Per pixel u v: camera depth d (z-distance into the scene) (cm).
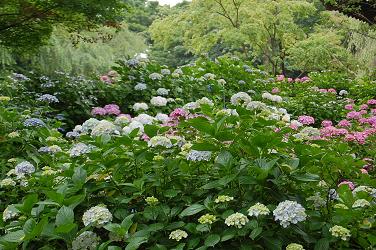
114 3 629
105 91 616
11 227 183
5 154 325
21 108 468
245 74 781
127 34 1592
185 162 204
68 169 209
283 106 646
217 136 198
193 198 200
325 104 668
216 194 196
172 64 1928
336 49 1285
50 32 696
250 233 171
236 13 1397
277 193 187
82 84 612
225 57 860
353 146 371
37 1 586
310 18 1630
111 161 201
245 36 1306
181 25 1469
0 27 630
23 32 664
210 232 171
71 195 189
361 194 197
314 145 231
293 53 1309
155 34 1541
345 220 181
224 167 185
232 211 172
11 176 279
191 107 319
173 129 299
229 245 174
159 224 179
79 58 1252
